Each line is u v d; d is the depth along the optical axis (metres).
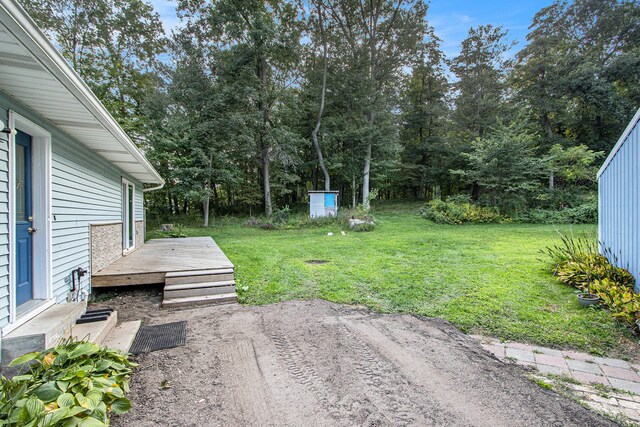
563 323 3.48
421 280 5.16
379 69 19.45
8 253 2.54
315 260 6.93
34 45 1.87
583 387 2.37
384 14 18.77
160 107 14.98
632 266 4.35
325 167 19.36
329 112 20.52
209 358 2.77
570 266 4.88
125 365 2.44
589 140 18.06
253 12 16.42
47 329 2.56
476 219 14.55
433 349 2.96
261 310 4.05
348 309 4.04
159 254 6.83
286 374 2.51
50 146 3.31
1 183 2.49
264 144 17.78
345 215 14.64
